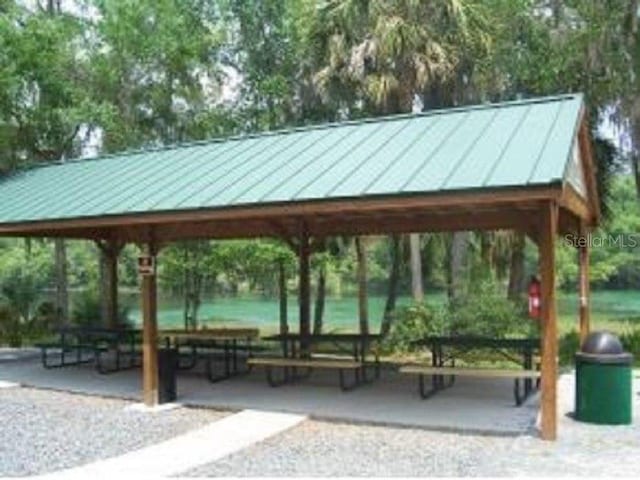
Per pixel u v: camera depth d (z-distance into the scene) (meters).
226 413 10.00
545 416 8.23
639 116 17.25
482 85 18.12
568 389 11.42
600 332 9.42
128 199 10.68
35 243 26.64
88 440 8.60
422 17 18.06
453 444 8.16
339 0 18.50
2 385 12.46
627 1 16.83
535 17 18.02
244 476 7.04
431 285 28.55
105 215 10.28
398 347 16.05
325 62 19.12
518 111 10.38
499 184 7.59
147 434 8.88
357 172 9.23
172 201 9.95
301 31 19.70
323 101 20.19
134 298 28.27
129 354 14.83
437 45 17.73
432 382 11.77
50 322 20.80
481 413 9.55
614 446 7.96
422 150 9.57
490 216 10.64
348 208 8.42
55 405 10.78
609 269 38.50
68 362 14.98
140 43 19.56
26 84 18.06
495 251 21.41
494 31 17.83
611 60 17.03
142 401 10.90
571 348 16.69
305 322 13.26
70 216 10.77
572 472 6.96
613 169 19.14
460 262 19.78
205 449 8.11
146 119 20.62
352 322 28.28
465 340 11.05
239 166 10.97
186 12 21.38
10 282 22.44
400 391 11.19
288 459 7.64
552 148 8.42
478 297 16.58
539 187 7.41
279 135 12.33
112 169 13.27
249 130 22.22
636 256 40.94
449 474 6.95
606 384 8.99
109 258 15.46
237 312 32.16
